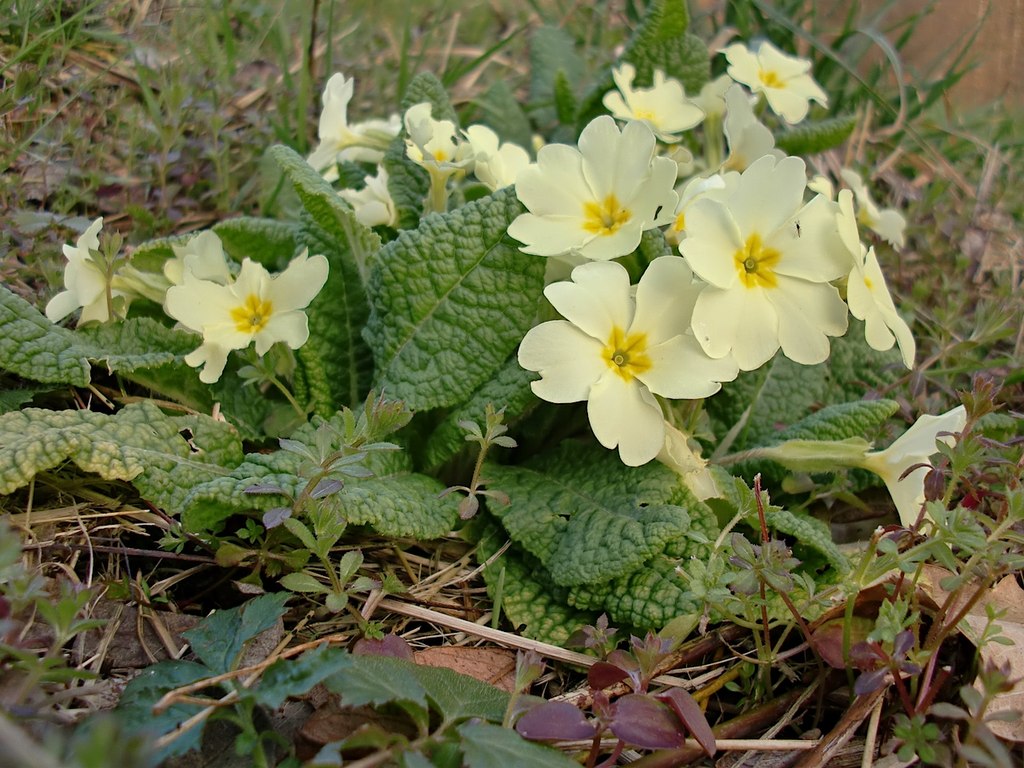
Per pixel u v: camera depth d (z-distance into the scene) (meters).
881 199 0.32
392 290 0.19
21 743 0.09
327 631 0.17
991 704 0.16
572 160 0.18
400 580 0.18
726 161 0.21
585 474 0.19
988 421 0.21
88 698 0.15
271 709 0.15
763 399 0.22
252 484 0.16
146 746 0.13
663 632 0.16
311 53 0.31
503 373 0.19
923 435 0.18
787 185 0.17
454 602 0.18
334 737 0.14
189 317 0.18
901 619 0.15
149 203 0.26
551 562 0.18
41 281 0.22
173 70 0.29
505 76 0.36
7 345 0.18
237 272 0.21
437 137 0.21
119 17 0.30
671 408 0.19
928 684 0.15
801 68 0.24
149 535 0.18
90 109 0.27
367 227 0.20
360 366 0.21
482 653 0.17
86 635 0.16
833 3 0.39
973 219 0.30
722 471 0.19
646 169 0.18
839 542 0.21
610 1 0.37
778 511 0.17
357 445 0.16
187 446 0.18
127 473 0.17
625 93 0.22
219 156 0.27
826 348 0.17
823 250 0.17
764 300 0.17
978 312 0.24
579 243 0.17
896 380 0.23
